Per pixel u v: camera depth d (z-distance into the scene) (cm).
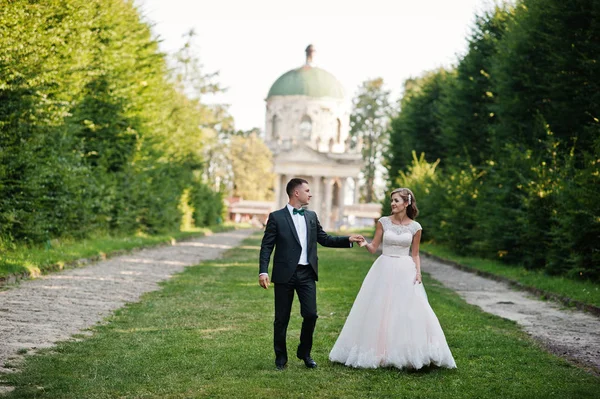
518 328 1045
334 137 10556
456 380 696
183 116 3906
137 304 1170
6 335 833
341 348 767
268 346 832
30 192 1728
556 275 1809
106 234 2622
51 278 1420
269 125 10662
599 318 1162
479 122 3122
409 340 741
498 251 2220
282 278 729
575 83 2052
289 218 742
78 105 2358
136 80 2775
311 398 614
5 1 1677
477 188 2706
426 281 1781
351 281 1669
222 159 9412
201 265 2058
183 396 609
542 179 1991
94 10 2231
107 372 686
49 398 590
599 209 1614
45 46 1806
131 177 2836
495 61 2622
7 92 1711
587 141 2005
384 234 797
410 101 4625
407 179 4069
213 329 948
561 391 661
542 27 2225
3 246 1584
